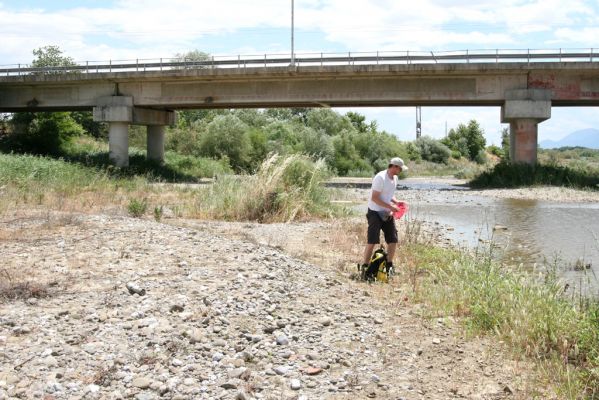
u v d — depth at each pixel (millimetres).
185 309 6242
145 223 11727
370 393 4789
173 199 21250
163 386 4547
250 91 38719
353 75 36656
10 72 41312
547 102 35219
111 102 39875
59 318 5777
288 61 36719
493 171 37812
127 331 5547
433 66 35062
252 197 16391
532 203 26109
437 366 5480
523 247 13594
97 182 24047
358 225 15211
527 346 5809
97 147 55031
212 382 4723
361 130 92812
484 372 5383
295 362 5273
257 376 4910
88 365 4844
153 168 41594
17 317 5707
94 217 12266
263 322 6152
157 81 39719
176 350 5227
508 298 6961
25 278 7094
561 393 4914
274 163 18219
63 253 8578
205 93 39281
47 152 48031
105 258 8320
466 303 7328
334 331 6176
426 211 22516
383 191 8953
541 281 8789
